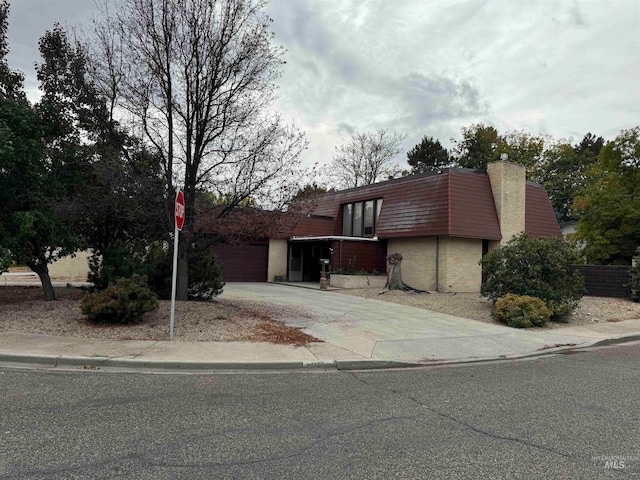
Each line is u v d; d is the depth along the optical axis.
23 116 10.13
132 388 5.71
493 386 6.38
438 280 19.69
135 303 9.12
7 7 11.15
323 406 5.23
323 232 26.23
